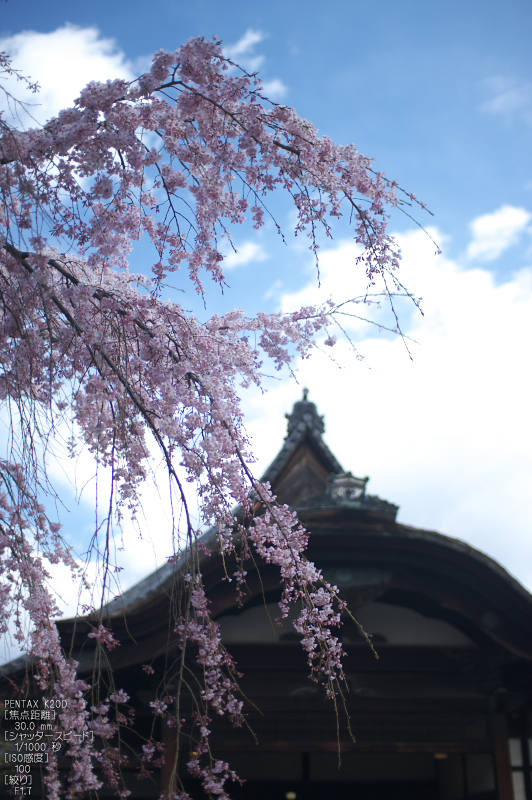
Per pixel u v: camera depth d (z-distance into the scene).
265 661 9.66
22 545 4.22
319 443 14.85
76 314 4.52
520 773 9.84
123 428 4.28
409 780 12.05
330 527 9.62
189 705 9.09
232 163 4.52
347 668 9.85
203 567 8.87
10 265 4.23
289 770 11.91
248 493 4.58
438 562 9.77
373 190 4.46
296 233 4.62
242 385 5.02
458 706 9.84
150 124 4.40
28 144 4.02
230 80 4.31
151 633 8.92
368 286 4.52
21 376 4.46
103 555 3.89
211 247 4.72
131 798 9.70
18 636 4.28
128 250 4.85
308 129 4.42
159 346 4.51
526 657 9.57
